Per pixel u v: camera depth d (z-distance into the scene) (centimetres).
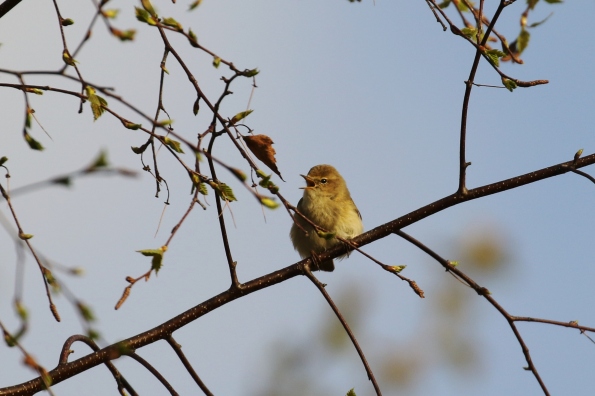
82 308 520
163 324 955
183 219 688
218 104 741
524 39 917
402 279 877
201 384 934
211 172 778
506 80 865
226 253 989
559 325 914
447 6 952
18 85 706
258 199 611
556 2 912
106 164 467
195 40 695
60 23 693
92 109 733
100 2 565
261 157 777
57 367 877
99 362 891
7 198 631
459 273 974
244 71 717
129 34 562
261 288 1005
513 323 930
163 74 784
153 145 808
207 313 979
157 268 652
